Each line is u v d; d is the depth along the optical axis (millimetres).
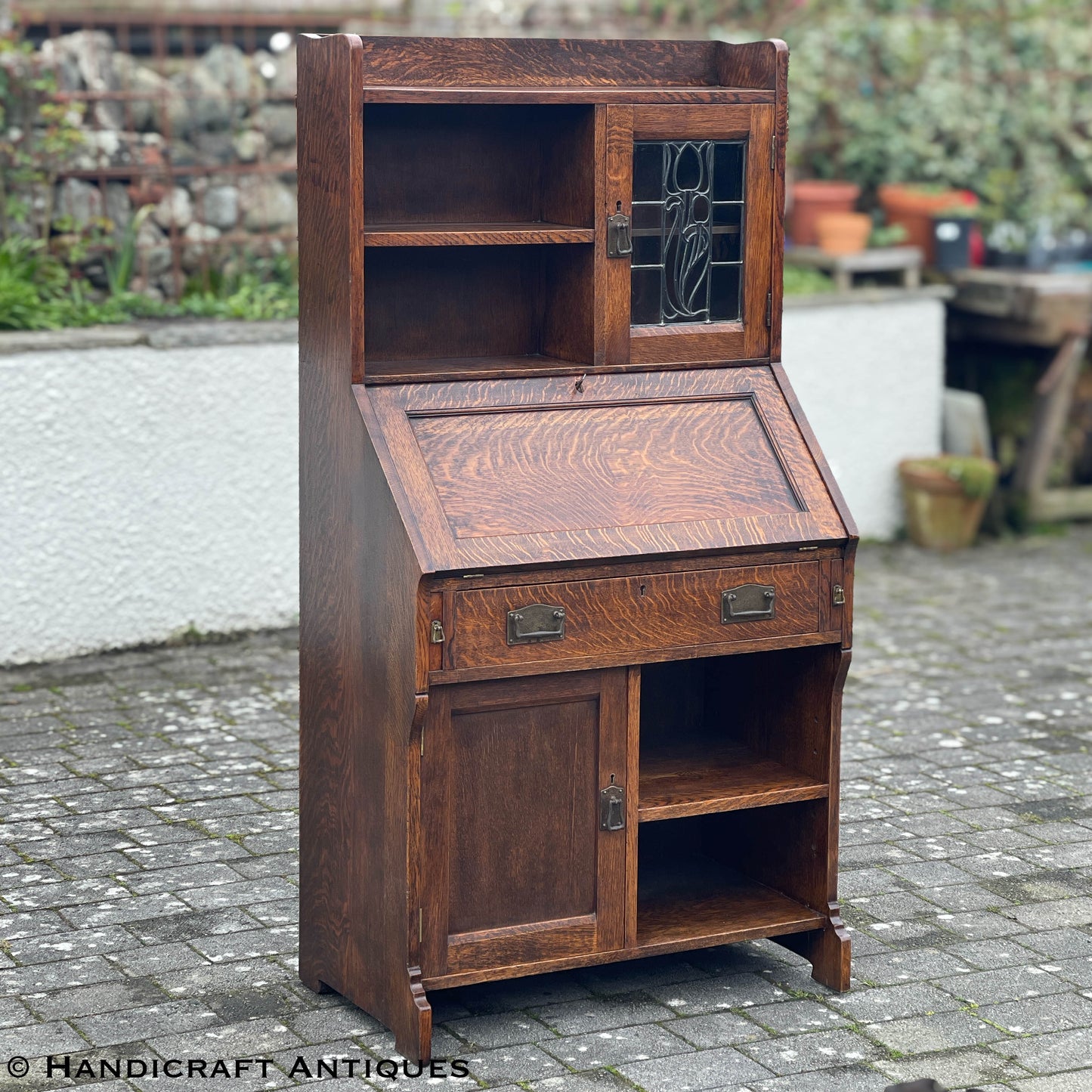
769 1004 3885
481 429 3645
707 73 4117
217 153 7461
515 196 4070
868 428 8336
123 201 7211
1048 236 9133
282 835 4832
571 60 3980
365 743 3629
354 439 3586
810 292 8172
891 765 5496
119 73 7363
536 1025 3756
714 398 3916
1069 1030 3760
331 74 3537
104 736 5629
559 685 3629
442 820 3539
